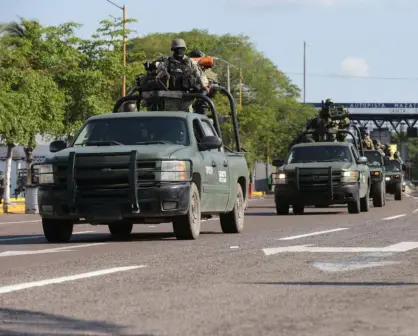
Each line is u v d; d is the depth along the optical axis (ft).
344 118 274.57
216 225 157.99
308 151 227.40
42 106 332.80
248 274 72.38
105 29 384.88
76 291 62.75
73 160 115.34
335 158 224.94
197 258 87.25
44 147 445.37
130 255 92.63
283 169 217.77
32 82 323.98
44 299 58.95
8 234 148.05
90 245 109.81
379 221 164.76
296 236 120.88
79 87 363.97
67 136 371.15
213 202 125.29
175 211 114.73
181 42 148.36
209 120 135.03
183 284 66.08
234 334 45.50
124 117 125.29
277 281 67.62
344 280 68.23
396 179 376.07
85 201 115.34
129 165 114.42
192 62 149.07
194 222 118.21
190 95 144.46
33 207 291.99
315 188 214.69
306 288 63.52
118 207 114.62
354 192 213.87
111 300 58.03
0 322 50.08
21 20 358.64
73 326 48.44
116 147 117.39
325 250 94.94
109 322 49.52
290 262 82.17
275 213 231.50
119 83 403.75
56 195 116.06
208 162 123.44
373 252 92.43
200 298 58.59
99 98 375.86
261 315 51.42
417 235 120.37
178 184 114.93
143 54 403.75
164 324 48.70
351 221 167.32
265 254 90.53
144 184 114.52
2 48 322.55
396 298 58.29
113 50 384.68
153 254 93.35
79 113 366.02
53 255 94.99
